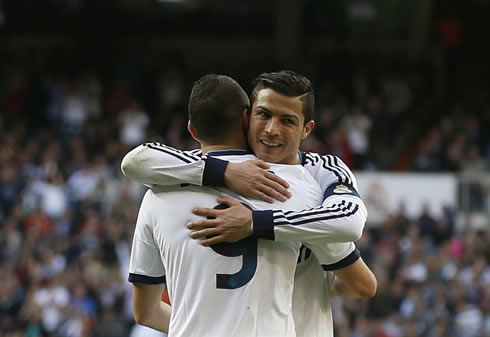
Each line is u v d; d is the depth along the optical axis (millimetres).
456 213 49281
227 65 70062
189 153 10609
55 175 49719
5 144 53625
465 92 66812
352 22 71375
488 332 40750
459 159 55375
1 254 44906
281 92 10398
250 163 10438
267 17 71750
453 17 69438
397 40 71000
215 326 10211
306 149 54844
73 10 69188
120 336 39969
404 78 65812
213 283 10234
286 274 10383
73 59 65875
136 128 57188
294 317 10875
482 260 44562
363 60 67438
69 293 41312
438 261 44312
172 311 10594
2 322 41062
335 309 39500
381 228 48500
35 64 65375
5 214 47938
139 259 10906
